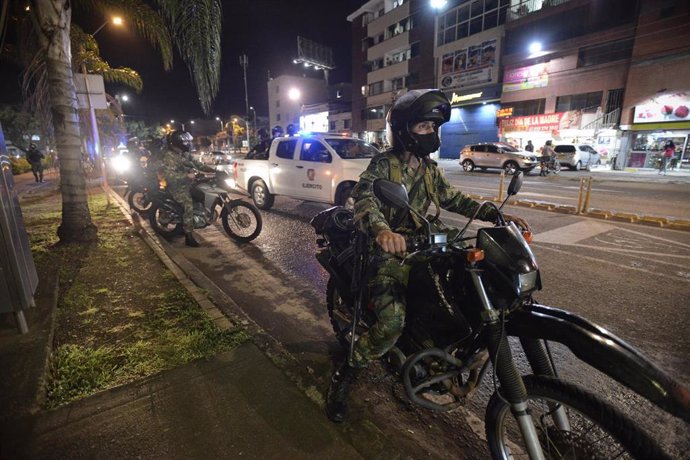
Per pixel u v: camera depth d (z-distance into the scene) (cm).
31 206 943
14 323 304
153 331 311
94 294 384
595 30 2195
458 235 188
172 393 235
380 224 179
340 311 279
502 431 184
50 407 222
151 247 550
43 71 630
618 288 429
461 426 235
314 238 658
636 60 2041
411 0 3250
